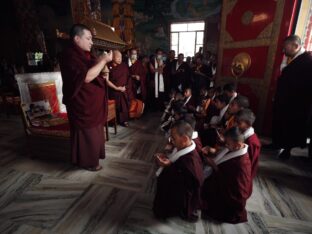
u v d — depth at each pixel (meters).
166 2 9.96
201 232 1.60
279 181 2.32
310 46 3.13
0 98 4.99
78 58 2.02
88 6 3.72
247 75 3.77
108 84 3.66
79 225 1.66
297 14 2.97
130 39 7.78
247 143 1.75
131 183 2.24
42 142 2.68
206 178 1.79
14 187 2.17
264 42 3.37
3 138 3.59
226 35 4.06
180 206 1.59
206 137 2.69
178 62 5.69
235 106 2.23
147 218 1.73
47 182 2.26
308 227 1.66
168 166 1.55
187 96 3.77
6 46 10.40
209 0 9.32
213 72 6.01
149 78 5.68
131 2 7.59
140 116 4.97
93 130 2.30
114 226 1.65
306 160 2.83
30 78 2.88
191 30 10.28
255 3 3.40
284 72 2.72
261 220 1.73
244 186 1.52
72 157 2.37
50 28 11.37
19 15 8.70
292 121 2.68
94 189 2.13
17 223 1.68
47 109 3.11
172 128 1.49
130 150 3.09
